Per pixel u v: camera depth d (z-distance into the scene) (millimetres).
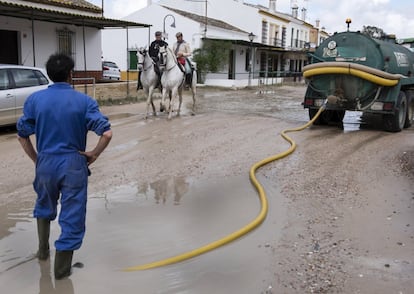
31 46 19547
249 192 6328
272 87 33875
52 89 3912
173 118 13367
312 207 5723
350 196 6148
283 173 7301
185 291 3750
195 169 7480
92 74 23141
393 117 11250
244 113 15258
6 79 10234
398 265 4176
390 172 7363
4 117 10094
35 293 3727
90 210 5555
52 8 19625
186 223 5199
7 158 8109
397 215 5445
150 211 5559
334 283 3852
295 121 13352
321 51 11656
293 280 3914
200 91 26594
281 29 50625
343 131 11594
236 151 8844
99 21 18953
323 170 7492
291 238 4793
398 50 12117
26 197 6031
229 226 5125
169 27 34344
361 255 4383
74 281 3908
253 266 4176
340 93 11312
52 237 4742
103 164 7711
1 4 14328
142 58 13422
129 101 17688
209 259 4316
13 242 4668
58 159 3834
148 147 9086
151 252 4461
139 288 3799
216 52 33062
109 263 4227
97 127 3863
